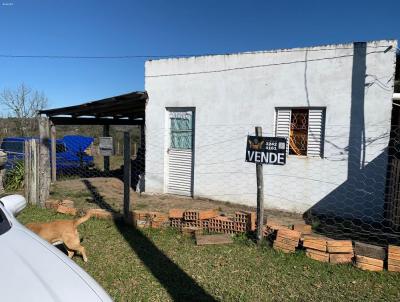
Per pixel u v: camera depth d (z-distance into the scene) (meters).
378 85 7.60
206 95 9.62
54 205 8.29
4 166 10.91
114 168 19.14
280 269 5.11
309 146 8.46
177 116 10.27
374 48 7.59
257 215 5.93
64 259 2.54
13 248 2.49
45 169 8.49
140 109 12.71
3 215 3.07
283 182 8.69
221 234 6.37
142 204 9.20
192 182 10.13
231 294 4.39
